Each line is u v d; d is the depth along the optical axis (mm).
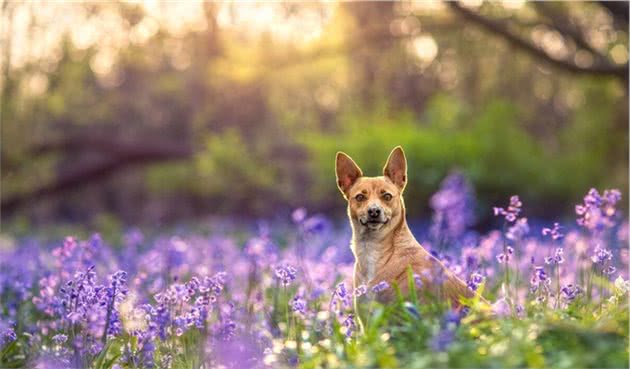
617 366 5082
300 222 9633
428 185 23969
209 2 28703
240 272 10797
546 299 7066
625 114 30078
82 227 27672
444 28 26828
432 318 6020
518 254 7918
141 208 38188
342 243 13523
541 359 5184
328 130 40781
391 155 7805
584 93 30844
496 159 24781
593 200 7621
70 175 30750
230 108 35156
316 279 9367
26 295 9008
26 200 30625
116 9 29531
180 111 35594
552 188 25562
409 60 39875
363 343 5969
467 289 6969
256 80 34094
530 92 39594
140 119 36406
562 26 24016
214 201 32250
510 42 23453
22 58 27219
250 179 29656
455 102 29891
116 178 38688
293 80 39625
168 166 31828
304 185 29734
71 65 29719
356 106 38812
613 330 5633
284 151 30875
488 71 39094
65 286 7504
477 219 23906
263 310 8180
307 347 6832
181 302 7207
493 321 6078
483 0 24391
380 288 6500
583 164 27578
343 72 40750
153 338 6969
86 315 6785
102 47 31391
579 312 6648
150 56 34031
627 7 22125
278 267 8062
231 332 7012
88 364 6848
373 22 29078
